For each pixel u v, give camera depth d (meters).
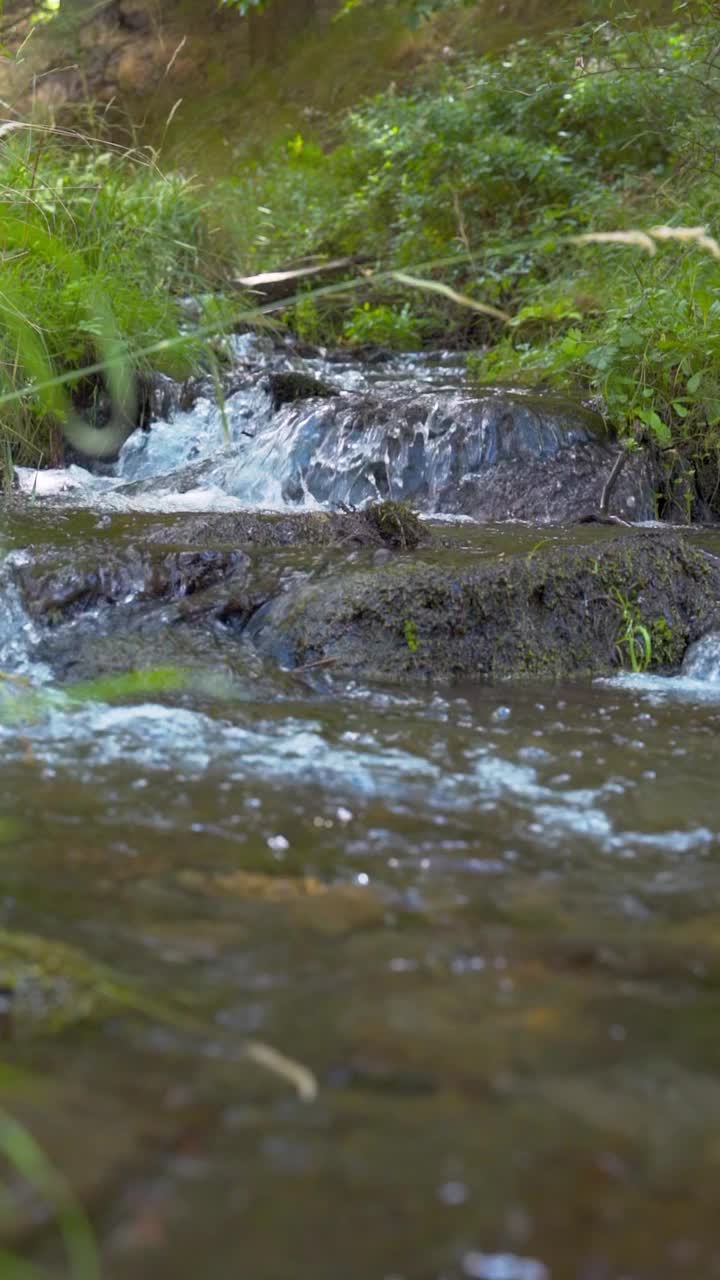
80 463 6.75
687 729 3.13
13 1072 1.40
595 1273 1.08
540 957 1.73
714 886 2.04
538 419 6.00
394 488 6.01
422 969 1.68
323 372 8.08
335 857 2.14
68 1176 1.20
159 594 4.11
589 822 2.37
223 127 16.62
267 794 2.48
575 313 7.05
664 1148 1.26
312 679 3.59
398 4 16.50
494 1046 1.47
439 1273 1.08
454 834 2.28
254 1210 1.15
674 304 6.17
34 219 6.75
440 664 3.81
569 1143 1.27
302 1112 1.32
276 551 4.42
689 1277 1.08
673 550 4.30
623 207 9.18
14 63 8.10
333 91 16.73
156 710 3.10
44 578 4.03
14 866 2.04
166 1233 1.12
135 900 1.91
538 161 10.31
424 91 14.49
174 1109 1.32
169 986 1.62
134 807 2.37
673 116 9.81
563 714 3.27
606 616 4.09
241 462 6.34
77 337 6.74
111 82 17.17
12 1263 1.08
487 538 4.82
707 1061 1.44
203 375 7.25
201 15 17.66
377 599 3.85
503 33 15.12
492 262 9.77
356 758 2.75
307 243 11.52
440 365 8.59
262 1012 1.55
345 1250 1.10
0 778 2.52
